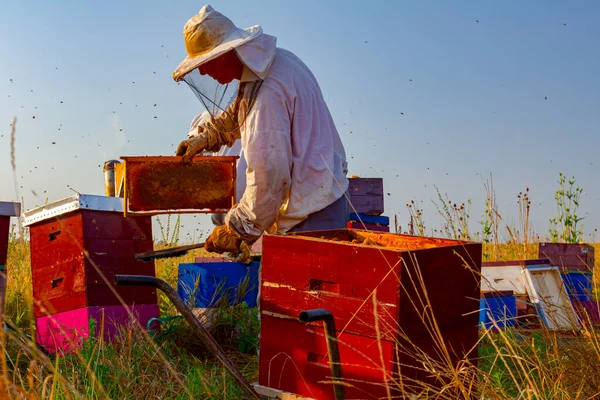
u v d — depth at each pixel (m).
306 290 3.38
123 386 3.75
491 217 8.04
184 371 4.36
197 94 4.47
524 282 5.74
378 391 3.14
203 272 5.73
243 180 6.11
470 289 3.60
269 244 3.52
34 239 5.20
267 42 4.33
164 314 5.93
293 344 3.45
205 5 4.41
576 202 7.89
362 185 7.15
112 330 4.86
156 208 4.75
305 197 4.38
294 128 4.37
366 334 3.17
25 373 3.95
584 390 3.53
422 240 3.92
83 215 4.83
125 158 4.64
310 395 3.39
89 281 4.84
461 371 3.07
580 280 6.08
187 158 4.79
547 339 3.94
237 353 5.10
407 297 3.11
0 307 4.29
